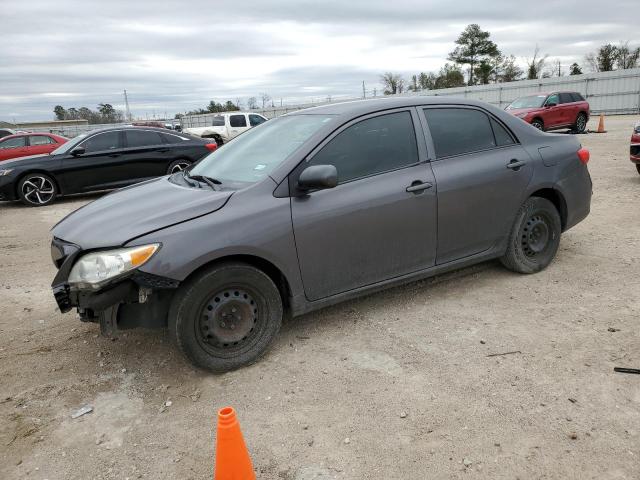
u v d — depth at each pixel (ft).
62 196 39.27
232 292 11.02
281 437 9.09
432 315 13.55
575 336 12.03
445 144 13.85
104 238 10.50
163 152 37.11
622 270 15.98
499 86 123.44
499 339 12.09
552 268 16.42
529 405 9.55
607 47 163.12
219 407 10.09
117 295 10.04
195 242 10.35
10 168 33.96
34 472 8.60
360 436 9.00
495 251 15.01
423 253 13.47
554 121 65.05
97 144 35.70
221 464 7.37
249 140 14.23
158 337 13.19
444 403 9.76
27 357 12.53
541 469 8.00
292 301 11.83
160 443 9.18
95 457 8.90
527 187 14.94
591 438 8.61
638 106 106.32
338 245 12.04
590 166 38.50
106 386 11.09
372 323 13.25
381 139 12.92
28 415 10.18
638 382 10.09
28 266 20.43
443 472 8.07
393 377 10.74
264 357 11.83
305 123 13.23
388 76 184.85
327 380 10.77
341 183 12.16
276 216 11.22
